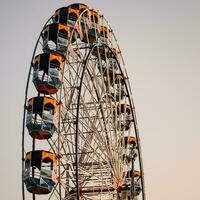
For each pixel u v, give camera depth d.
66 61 36.00
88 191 35.00
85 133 35.69
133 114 41.69
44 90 35.62
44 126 33.84
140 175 39.78
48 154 32.69
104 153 36.16
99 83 38.09
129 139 41.41
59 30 37.28
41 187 32.28
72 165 34.22
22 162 34.12
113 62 41.94
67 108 35.62
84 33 40.38
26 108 35.41
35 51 37.53
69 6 40.25
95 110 36.56
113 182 36.12
